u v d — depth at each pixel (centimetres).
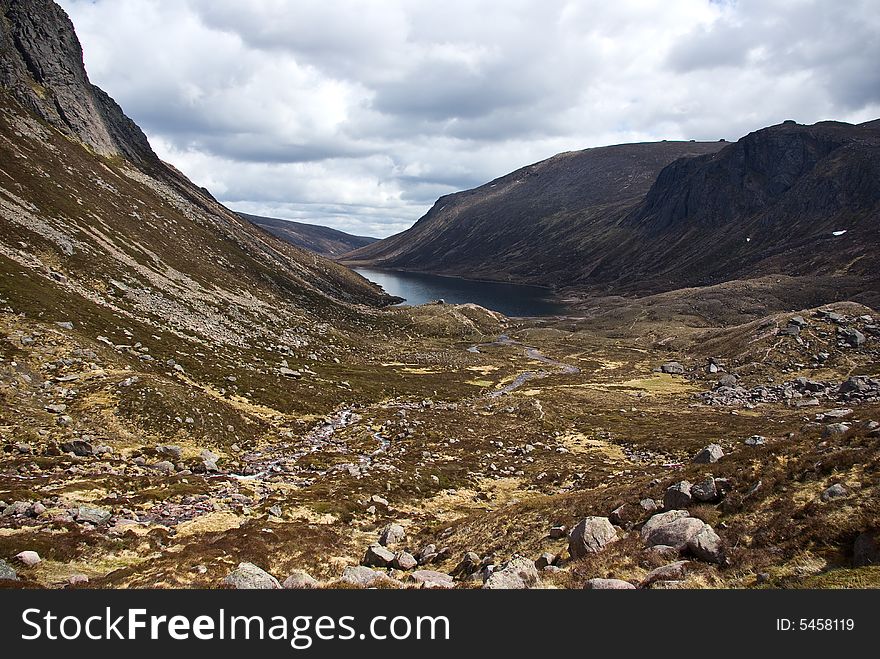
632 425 8156
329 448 5966
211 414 5638
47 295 6838
